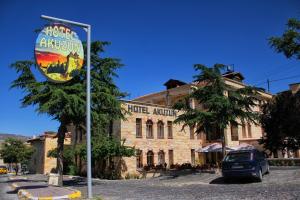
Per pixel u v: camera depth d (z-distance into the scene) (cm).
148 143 3572
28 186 2283
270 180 1920
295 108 3197
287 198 1175
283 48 2323
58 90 2022
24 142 6100
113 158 3359
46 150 5103
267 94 4644
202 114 2622
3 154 5606
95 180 3064
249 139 4116
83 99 2164
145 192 1708
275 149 3341
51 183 2436
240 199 1228
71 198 1500
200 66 2669
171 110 3881
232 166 1883
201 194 1467
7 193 2011
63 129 2345
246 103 2664
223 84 2658
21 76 2144
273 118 3300
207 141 4109
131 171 3338
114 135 3428
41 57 1420
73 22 1495
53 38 1449
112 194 1661
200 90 2694
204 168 3102
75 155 3809
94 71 2302
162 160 3700
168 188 1895
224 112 2595
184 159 3912
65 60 1470
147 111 3628
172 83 4806
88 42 1530
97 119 2208
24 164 6250
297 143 3231
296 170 2309
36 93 2122
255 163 1864
